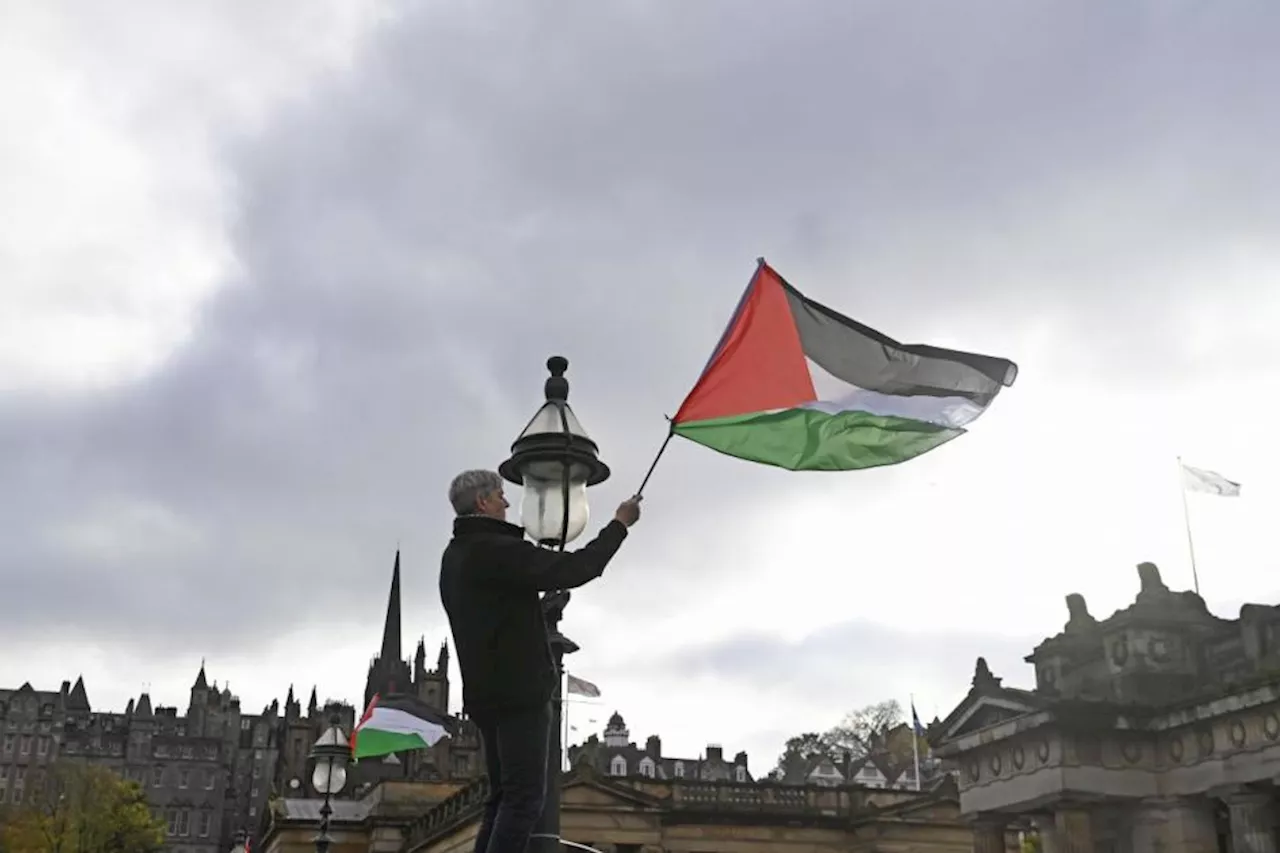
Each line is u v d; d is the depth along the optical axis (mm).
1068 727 41156
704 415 15094
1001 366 16141
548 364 13352
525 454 12742
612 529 7820
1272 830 38000
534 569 7504
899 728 163125
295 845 87000
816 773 139875
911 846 68625
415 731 40938
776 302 15617
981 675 45094
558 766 11938
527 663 7543
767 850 68312
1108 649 44969
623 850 65688
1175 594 45156
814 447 15336
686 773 145500
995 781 44281
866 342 15836
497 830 7309
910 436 15680
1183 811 40344
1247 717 38625
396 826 85812
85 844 150000
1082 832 40938
